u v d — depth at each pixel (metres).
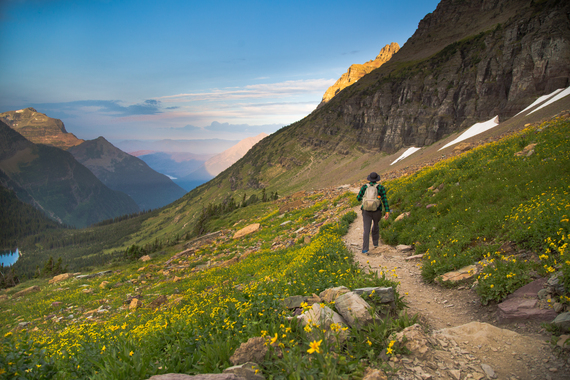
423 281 7.37
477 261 7.18
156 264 31.25
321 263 9.10
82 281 30.23
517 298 5.12
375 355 3.95
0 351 4.21
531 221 7.04
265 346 3.88
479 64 166.88
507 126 86.06
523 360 3.71
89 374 4.16
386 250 10.45
